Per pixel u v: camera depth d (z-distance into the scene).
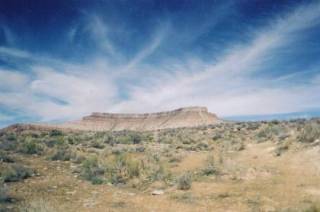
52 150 26.55
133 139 38.56
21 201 11.97
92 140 37.31
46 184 15.29
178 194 13.46
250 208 11.19
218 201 12.30
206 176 16.94
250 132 37.47
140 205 11.90
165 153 26.42
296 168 17.25
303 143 21.80
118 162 19.56
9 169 16.83
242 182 15.26
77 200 12.57
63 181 16.22
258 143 27.56
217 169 17.75
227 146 27.80
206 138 37.47
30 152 25.50
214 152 25.91
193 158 23.61
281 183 14.52
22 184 14.97
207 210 11.16
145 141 38.59
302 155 19.38
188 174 16.64
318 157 18.03
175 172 18.59
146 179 16.67
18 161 21.11
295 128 29.36
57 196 13.10
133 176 17.34
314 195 12.30
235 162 19.44
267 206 11.24
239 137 34.00
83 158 22.72
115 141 37.38
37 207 10.35
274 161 19.70
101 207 11.55
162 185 15.33
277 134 29.12
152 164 19.81
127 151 27.75
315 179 14.69
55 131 48.59
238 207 11.39
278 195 12.66
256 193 13.13
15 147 26.97
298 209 10.43
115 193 13.93
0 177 15.43
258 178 15.82
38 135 43.59
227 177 16.41
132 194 13.77
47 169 19.23
